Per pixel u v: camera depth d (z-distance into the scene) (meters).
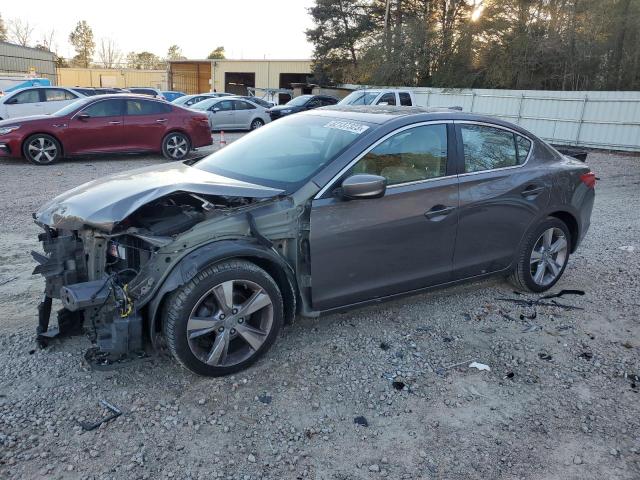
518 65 26.52
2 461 2.68
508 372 3.70
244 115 22.14
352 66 42.62
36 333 3.88
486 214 4.37
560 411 3.31
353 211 3.70
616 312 4.73
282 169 3.90
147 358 3.59
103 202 3.32
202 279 3.21
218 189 3.37
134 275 3.40
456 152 4.25
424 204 4.00
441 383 3.54
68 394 3.21
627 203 9.75
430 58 32.28
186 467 2.71
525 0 26.53
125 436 2.89
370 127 3.97
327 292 3.73
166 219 3.46
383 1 40.75
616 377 3.71
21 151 11.69
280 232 3.52
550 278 5.06
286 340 3.97
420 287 4.21
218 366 3.38
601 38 24.08
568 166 5.00
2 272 5.08
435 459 2.86
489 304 4.76
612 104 19.47
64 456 2.73
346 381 3.49
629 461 2.90
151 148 12.97
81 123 12.05
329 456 2.84
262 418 3.10
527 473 2.79
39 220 3.55
